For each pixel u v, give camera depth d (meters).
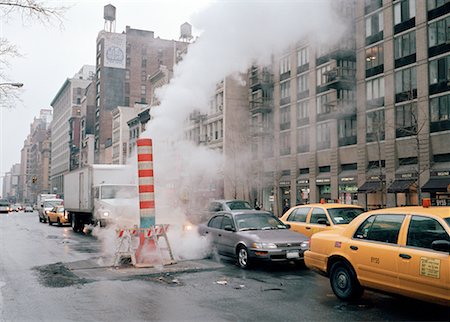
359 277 6.88
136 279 9.44
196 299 7.60
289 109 39.47
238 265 11.05
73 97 132.25
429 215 6.11
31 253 14.37
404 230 6.36
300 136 39.09
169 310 6.90
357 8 34.66
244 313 6.66
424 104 29.64
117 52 98.19
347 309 6.80
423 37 29.81
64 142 138.62
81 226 24.98
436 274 5.65
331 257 7.48
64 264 11.62
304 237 10.70
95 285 8.86
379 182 32.12
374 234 6.85
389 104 32.00
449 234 5.69
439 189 27.39
